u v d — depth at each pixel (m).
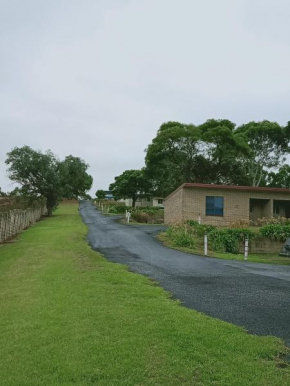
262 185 59.09
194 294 7.43
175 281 8.76
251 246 18.22
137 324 5.20
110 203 70.62
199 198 25.56
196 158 45.88
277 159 54.00
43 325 5.16
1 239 17.16
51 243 15.63
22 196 36.41
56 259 11.39
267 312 6.17
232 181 46.75
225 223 25.64
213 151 45.94
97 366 3.91
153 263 11.52
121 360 4.04
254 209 27.70
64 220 33.00
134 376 3.71
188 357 4.15
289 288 8.15
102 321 5.32
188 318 5.54
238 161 46.81
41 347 4.41
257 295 7.41
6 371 3.85
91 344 4.47
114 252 13.92
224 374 3.76
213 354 4.25
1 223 17.22
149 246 15.91
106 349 4.32
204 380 3.64
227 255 15.07
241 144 45.66
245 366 3.95
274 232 18.34
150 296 6.97
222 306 6.53
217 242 17.45
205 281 8.84
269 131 50.84
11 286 7.88
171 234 18.33
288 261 14.59
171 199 28.42
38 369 3.87
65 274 8.94
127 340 4.60
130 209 44.62
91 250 14.06
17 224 21.62
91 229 23.91
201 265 11.42
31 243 16.05
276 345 4.57
